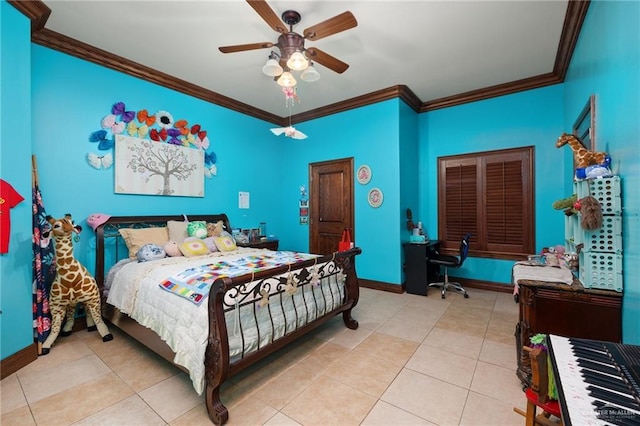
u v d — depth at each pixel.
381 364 2.31
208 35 2.85
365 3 2.38
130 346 2.64
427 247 4.20
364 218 4.58
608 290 1.77
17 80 2.25
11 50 2.21
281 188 5.62
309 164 5.28
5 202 2.16
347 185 4.79
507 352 2.48
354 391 1.98
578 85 2.78
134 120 3.45
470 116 4.42
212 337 1.74
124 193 3.35
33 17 2.39
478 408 1.79
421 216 4.88
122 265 3.00
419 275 4.14
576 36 2.73
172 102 3.82
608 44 1.85
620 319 1.74
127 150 3.36
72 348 2.59
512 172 4.11
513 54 3.23
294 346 2.63
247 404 1.85
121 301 2.60
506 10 2.48
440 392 1.96
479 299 3.92
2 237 2.14
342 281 2.96
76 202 3.00
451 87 4.17
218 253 3.40
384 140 4.32
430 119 4.80
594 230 1.80
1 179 2.14
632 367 0.92
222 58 3.28
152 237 3.33
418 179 4.88
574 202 2.04
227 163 4.56
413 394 1.94
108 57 3.18
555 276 2.15
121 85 3.34
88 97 3.09
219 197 4.44
